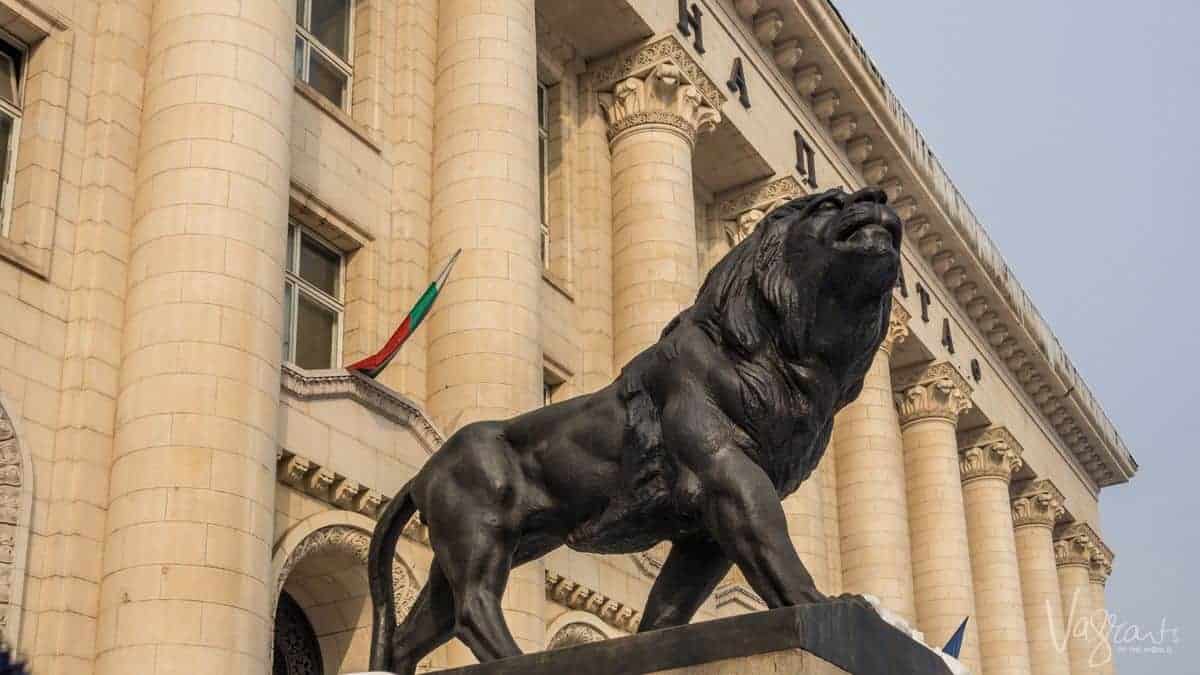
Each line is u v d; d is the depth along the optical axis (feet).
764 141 99.60
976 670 117.60
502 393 64.54
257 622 46.96
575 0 85.40
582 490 26.71
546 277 81.92
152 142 53.26
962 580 119.24
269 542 48.73
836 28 106.73
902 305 115.24
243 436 48.57
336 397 57.36
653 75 87.51
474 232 68.03
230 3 54.60
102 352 50.83
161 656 44.55
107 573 46.96
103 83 55.01
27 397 49.08
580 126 89.35
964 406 127.34
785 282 25.64
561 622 70.59
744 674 21.53
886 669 23.02
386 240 69.87
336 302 68.23
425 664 58.59
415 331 66.85
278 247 52.85
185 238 50.67
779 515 24.70
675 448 25.66
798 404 25.61
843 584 106.42
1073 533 165.37
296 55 70.13
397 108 72.95
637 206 85.66
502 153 70.13
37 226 51.80
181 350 48.93
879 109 113.91
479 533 27.07
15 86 54.34
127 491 47.42
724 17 98.32
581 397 27.55
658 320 82.99
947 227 126.21
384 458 59.06
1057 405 158.10
